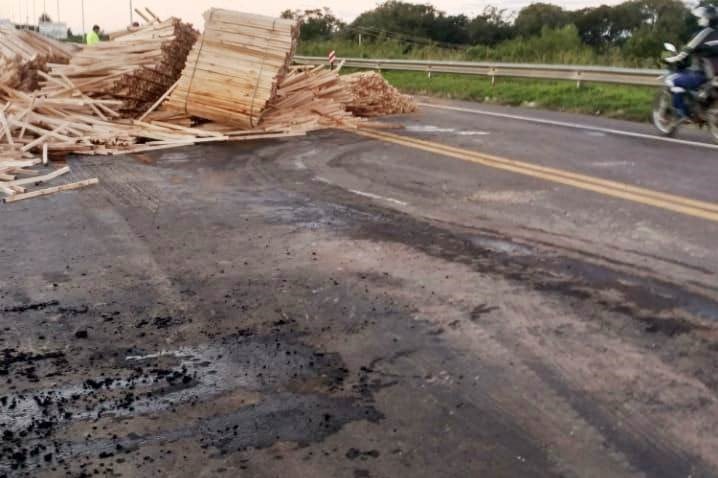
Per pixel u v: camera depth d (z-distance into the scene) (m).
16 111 11.95
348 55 39.50
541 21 48.50
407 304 4.86
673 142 11.70
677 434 3.24
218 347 4.26
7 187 8.64
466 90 22.52
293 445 3.21
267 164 10.20
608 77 18.95
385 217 7.12
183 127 13.15
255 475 2.99
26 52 14.32
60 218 7.32
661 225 6.60
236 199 8.01
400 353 4.12
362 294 5.06
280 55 13.12
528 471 2.98
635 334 4.31
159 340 4.37
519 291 5.05
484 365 3.95
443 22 52.06
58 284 5.40
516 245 6.12
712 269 5.40
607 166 9.54
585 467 3.00
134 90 13.57
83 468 3.05
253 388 3.75
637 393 3.61
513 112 17.08
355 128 14.03
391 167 9.73
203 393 3.70
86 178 9.37
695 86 11.51
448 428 3.33
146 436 3.30
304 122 13.86
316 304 4.89
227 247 6.23
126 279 5.47
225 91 13.14
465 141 12.05
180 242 6.40
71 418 3.47
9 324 4.66
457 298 4.95
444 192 8.16
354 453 3.13
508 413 3.45
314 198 7.97
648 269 5.44
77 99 12.53
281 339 4.35
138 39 14.09
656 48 26.80
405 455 3.11
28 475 3.01
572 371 3.86
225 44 13.22
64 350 4.25
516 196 7.88
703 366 3.90
